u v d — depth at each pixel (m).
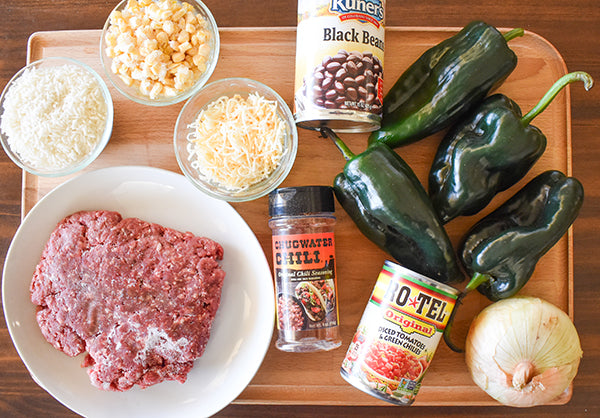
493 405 0.50
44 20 0.50
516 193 0.47
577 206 0.43
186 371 0.45
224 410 0.51
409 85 0.47
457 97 0.44
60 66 0.47
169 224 0.49
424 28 0.49
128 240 0.45
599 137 0.51
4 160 0.50
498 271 0.44
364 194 0.44
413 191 0.43
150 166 0.49
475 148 0.43
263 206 0.49
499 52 0.43
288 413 0.51
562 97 0.49
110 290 0.44
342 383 0.49
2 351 0.50
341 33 0.42
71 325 0.44
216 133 0.46
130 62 0.45
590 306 0.50
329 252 0.44
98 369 0.43
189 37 0.46
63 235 0.45
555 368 0.43
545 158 0.49
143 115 0.49
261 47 0.49
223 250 0.48
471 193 0.44
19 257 0.46
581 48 0.51
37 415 0.51
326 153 0.49
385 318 0.43
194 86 0.46
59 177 0.49
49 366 0.47
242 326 0.48
